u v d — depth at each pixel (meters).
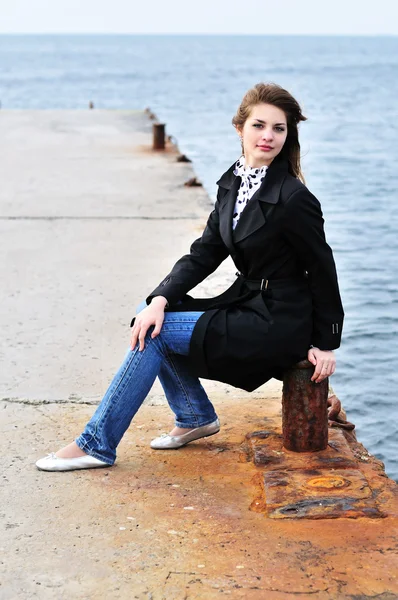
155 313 4.50
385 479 4.45
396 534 3.97
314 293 4.42
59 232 10.33
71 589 3.61
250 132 4.37
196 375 4.59
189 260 4.72
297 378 4.56
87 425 4.73
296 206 4.26
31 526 4.11
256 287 4.50
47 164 15.06
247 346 4.38
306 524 4.07
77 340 6.77
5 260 9.10
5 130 19.86
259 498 4.34
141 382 4.61
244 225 4.40
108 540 3.98
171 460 4.80
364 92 68.19
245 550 3.87
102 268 8.80
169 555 3.85
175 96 65.81
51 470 4.66
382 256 12.81
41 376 6.07
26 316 7.34
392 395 8.09
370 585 3.60
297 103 4.39
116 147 17.16
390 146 28.12
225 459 4.79
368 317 10.04
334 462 4.55
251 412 5.46
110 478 4.60
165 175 14.10
